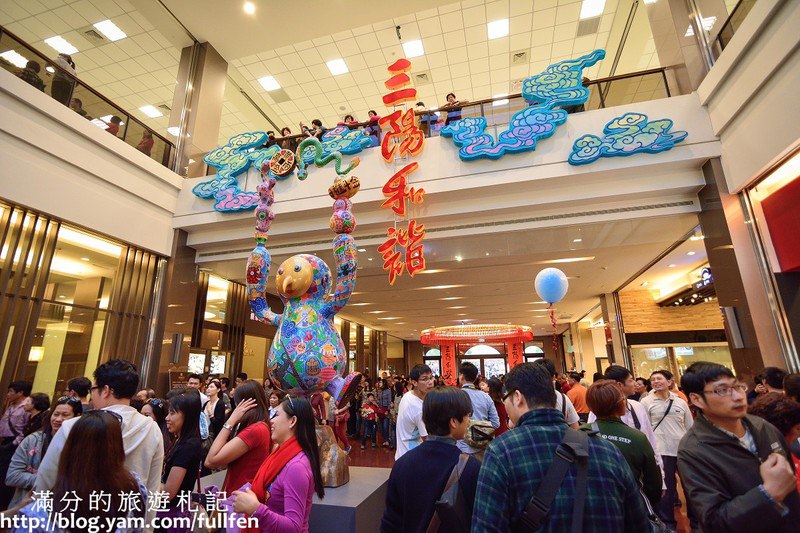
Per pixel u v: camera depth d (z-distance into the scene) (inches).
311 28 299.0
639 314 379.9
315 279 123.5
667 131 204.7
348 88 377.7
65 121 212.8
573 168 215.3
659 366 371.2
